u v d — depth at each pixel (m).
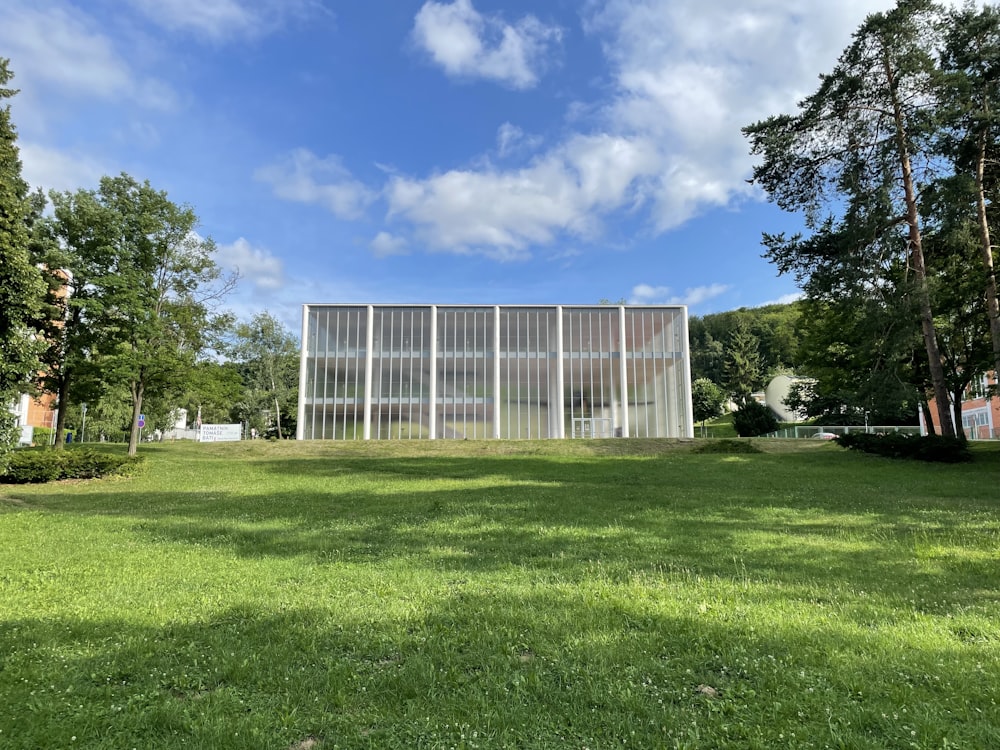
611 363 53.06
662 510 14.45
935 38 25.50
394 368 52.47
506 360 52.81
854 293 26.03
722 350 108.88
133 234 27.84
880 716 3.93
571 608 6.48
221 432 50.81
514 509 14.82
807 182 27.61
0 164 21.41
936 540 10.56
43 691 4.45
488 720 3.96
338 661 5.02
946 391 26.02
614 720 3.95
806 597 6.95
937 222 25.03
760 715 3.99
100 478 23.55
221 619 6.25
